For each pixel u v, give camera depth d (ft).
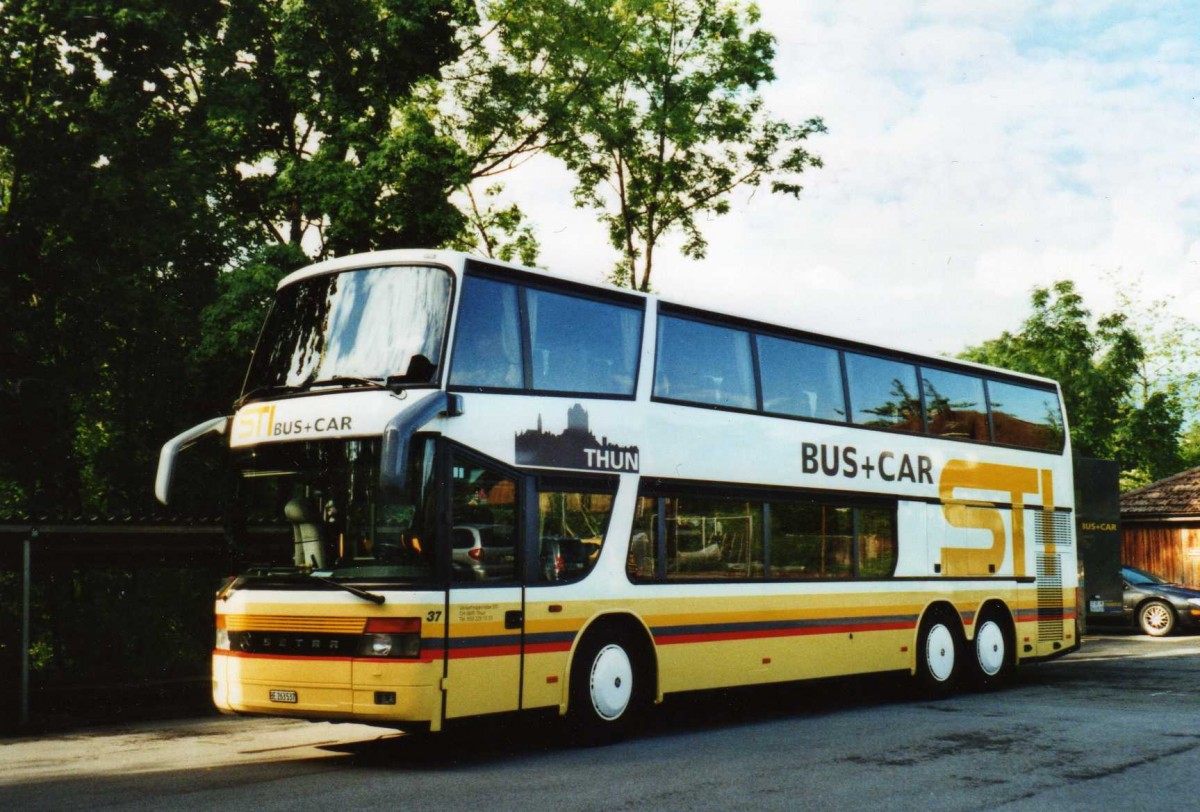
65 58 64.49
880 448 46.32
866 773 28.86
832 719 40.42
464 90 91.45
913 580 46.78
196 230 68.44
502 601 31.32
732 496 39.40
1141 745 33.30
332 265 33.60
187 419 71.61
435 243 68.49
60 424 69.56
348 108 69.05
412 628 29.22
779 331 42.83
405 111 74.28
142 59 64.95
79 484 72.69
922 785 27.20
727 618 38.45
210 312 63.41
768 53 102.99
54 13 62.23
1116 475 82.58
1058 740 34.37
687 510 37.70
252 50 71.31
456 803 25.16
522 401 32.73
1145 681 53.06
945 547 48.85
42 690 45.24
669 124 100.27
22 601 41.68
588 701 33.99
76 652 61.52
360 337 32.12
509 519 31.91
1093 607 80.02
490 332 32.22
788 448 42.01
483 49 91.61
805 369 43.62
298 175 67.46
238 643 31.30
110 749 34.83
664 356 37.93
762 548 40.29
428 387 30.40
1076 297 139.74
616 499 35.27
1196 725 37.55
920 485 48.01
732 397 40.24
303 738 36.76
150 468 71.31
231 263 71.56
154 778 29.07
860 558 44.60
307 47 67.97
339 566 30.25
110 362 71.82
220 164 69.87
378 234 67.31
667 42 103.50
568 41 91.04
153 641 63.77
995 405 53.52
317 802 25.36
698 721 40.24
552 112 91.86
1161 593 87.97
